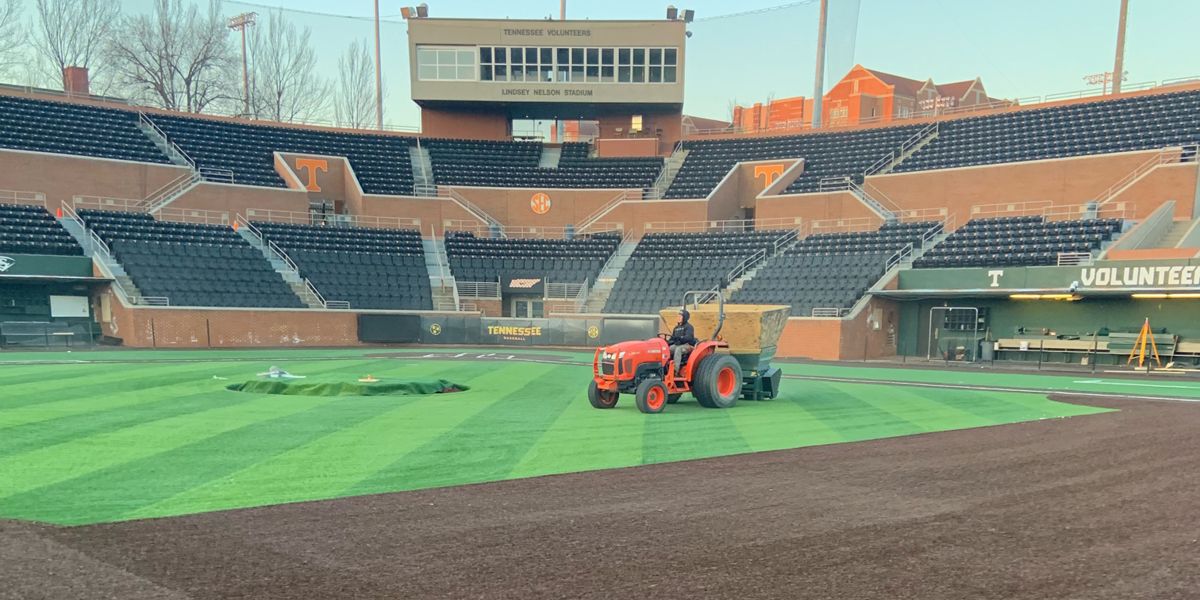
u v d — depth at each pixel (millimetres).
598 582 3955
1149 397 12984
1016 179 27516
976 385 15398
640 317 27000
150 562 4281
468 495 5910
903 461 7281
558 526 5031
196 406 11117
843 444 8289
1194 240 22047
